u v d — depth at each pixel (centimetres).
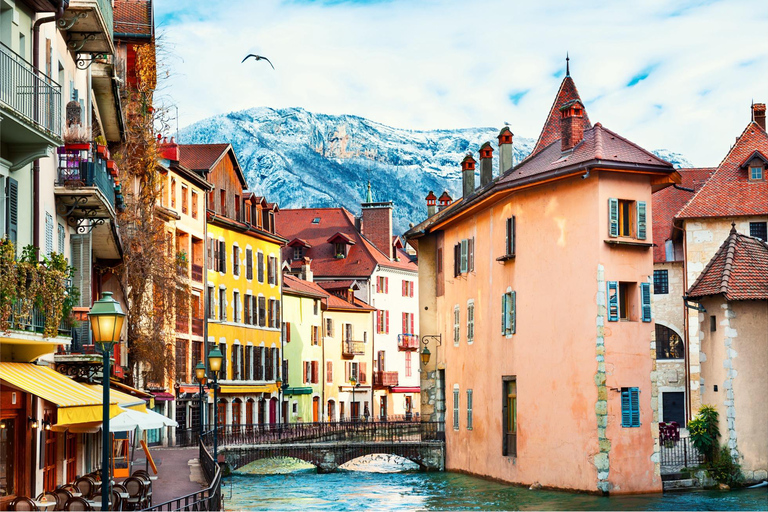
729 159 5062
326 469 4688
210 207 6175
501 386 3878
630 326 3291
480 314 4169
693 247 4891
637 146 3422
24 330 1792
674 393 5469
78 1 2322
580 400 3309
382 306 9156
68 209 2403
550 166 3469
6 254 1708
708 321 3541
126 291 3991
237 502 3419
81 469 2819
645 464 3262
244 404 6569
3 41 1848
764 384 3412
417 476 4394
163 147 5438
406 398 9456
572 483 3334
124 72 4078
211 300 6106
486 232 4094
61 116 2045
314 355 7969
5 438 1894
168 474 3284
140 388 4547
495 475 3928
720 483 3362
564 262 3416
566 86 4678
